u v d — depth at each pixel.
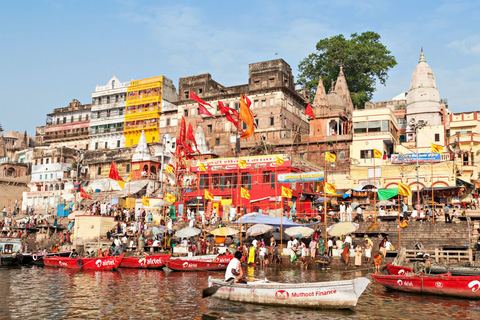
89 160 84.25
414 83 66.12
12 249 46.69
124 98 90.56
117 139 89.75
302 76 83.19
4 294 24.17
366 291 24.91
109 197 68.19
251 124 53.09
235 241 40.12
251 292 21.36
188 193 56.84
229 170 54.94
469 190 54.56
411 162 55.62
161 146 79.00
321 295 20.00
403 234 38.78
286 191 39.06
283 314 19.28
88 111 95.69
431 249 36.22
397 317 18.95
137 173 73.69
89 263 35.75
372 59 76.81
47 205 70.00
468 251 32.66
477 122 60.75
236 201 53.53
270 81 72.94
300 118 78.69
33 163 88.81
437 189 50.22
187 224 48.38
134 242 44.84
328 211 49.91
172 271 34.28
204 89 78.31
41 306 20.98
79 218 48.28
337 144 63.62
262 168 52.91
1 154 112.25
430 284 23.42
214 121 75.69
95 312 19.77
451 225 38.50
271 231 41.75
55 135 98.31
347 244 35.69
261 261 36.06
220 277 30.75
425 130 60.94
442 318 18.83
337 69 78.19
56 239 52.03
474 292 22.27
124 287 26.48
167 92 88.00
